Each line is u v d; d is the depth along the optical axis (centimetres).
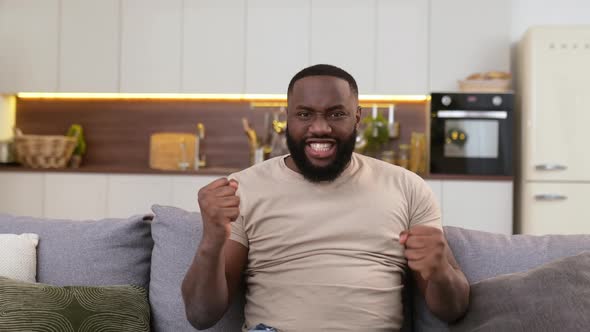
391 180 165
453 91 423
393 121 460
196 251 152
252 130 454
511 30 453
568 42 398
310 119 157
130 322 158
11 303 150
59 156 440
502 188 402
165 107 475
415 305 165
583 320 131
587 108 396
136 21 444
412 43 432
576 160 396
